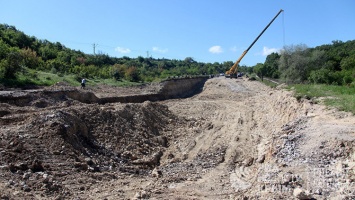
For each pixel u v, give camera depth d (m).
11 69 36.53
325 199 11.90
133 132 24.98
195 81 68.88
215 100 50.75
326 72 41.44
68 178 15.40
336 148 15.41
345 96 25.55
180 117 34.56
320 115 21.53
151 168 20.34
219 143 24.92
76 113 23.27
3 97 26.61
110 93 43.88
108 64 78.12
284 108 28.70
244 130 28.88
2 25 66.44
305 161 15.21
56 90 32.16
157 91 51.34
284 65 54.53
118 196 14.33
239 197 14.05
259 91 54.91
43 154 16.80
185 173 18.89
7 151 15.79
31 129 18.92
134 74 62.91
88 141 20.88
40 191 13.23
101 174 16.92
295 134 18.42
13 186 13.08
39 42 67.94
